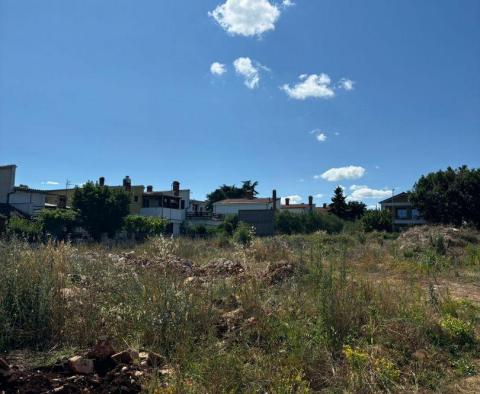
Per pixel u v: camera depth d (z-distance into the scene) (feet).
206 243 62.64
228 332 15.69
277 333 16.15
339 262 28.81
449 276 36.50
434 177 130.21
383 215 127.75
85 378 11.71
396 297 21.25
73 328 15.05
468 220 122.52
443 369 15.56
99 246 44.86
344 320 17.08
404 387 13.88
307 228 105.70
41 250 20.97
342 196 188.96
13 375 11.35
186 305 15.83
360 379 13.62
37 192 126.41
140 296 16.76
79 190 111.14
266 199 187.11
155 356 13.53
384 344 16.74
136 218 115.65
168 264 23.89
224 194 240.32
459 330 18.01
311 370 14.05
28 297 15.43
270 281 24.95
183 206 168.25
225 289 20.76
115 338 14.90
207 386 11.69
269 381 12.46
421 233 65.46
